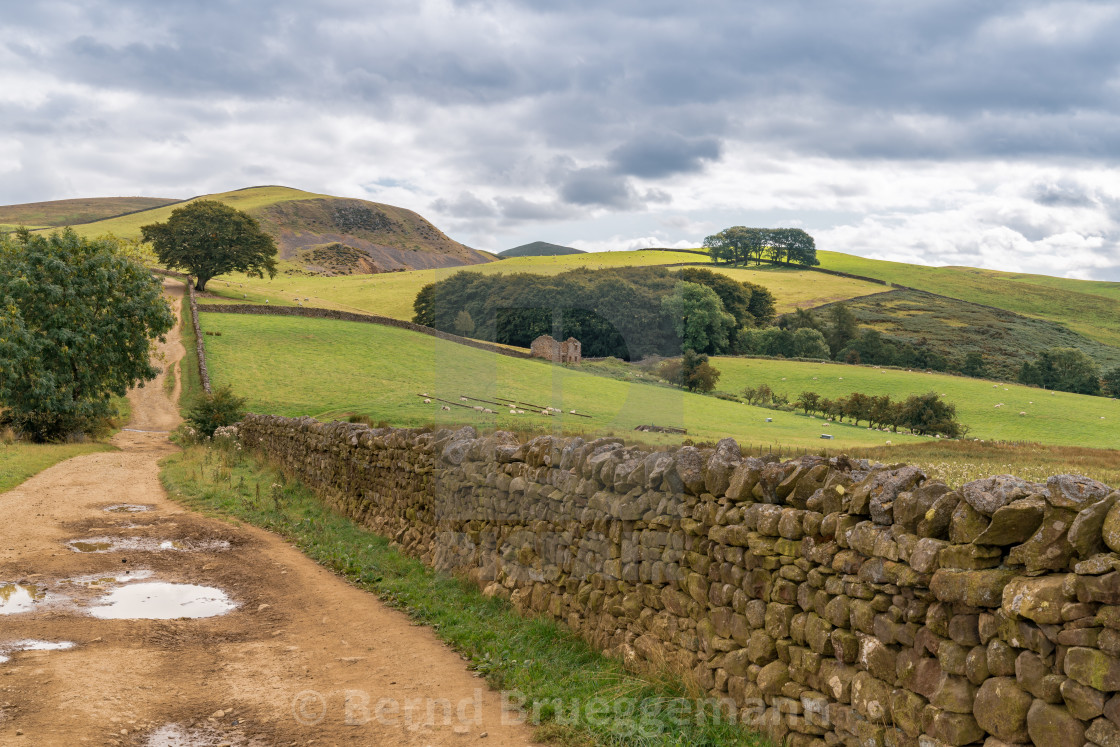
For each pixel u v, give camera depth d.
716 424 50.41
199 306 77.69
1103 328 132.50
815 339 92.75
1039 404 69.81
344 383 57.62
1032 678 3.21
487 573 7.98
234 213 105.00
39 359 34.19
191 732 4.68
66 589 8.23
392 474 11.52
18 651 5.99
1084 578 3.02
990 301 146.62
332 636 6.89
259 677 5.74
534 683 5.54
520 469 7.52
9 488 16.56
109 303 37.69
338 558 10.02
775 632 4.74
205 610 7.69
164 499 16.19
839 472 4.57
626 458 6.25
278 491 16.14
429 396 54.19
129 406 51.41
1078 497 3.22
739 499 5.21
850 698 4.15
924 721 3.65
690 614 5.57
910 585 3.85
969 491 3.64
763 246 164.12
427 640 6.78
